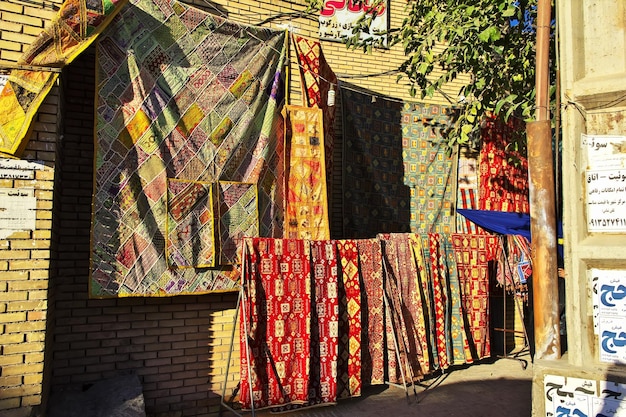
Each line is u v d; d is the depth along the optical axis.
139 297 4.93
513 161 6.95
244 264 4.95
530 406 5.56
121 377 4.68
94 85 4.83
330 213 6.19
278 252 5.24
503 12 4.83
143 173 4.62
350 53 7.35
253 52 5.40
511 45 5.55
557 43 2.75
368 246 6.08
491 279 8.11
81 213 4.80
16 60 3.75
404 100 7.70
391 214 7.28
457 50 5.34
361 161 7.04
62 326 4.60
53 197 3.79
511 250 7.80
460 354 6.96
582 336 2.45
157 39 4.77
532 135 2.83
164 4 4.81
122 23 4.57
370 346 5.95
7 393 3.44
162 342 5.02
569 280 2.49
